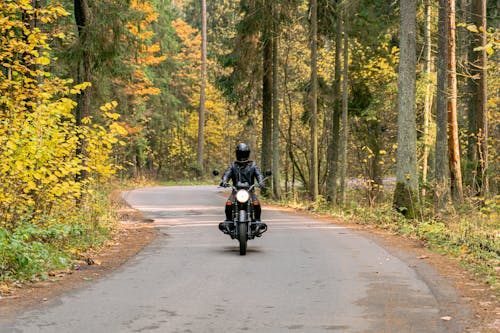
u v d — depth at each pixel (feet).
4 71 51.62
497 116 85.81
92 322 21.27
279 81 118.73
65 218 42.93
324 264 34.88
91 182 47.50
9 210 36.32
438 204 60.39
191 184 194.18
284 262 35.68
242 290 27.20
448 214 58.44
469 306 23.95
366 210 68.28
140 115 157.48
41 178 36.86
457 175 67.51
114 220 61.36
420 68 95.09
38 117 37.19
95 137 41.16
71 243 41.24
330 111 114.01
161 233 53.72
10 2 43.06
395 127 103.09
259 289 27.43
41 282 29.27
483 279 29.89
